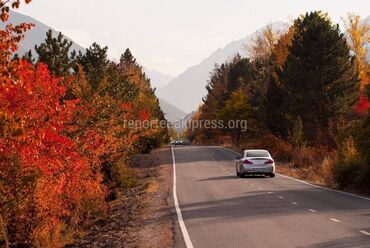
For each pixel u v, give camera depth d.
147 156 60.69
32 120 12.77
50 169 14.06
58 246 13.61
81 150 19.42
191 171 37.06
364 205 16.45
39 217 13.69
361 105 35.00
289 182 26.34
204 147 84.69
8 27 8.12
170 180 30.30
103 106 23.69
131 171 33.44
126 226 15.28
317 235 11.48
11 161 12.28
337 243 10.47
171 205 18.56
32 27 8.20
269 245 10.62
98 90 24.39
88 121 20.84
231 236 11.85
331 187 23.34
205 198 20.09
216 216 15.16
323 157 37.31
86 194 18.30
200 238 11.81
